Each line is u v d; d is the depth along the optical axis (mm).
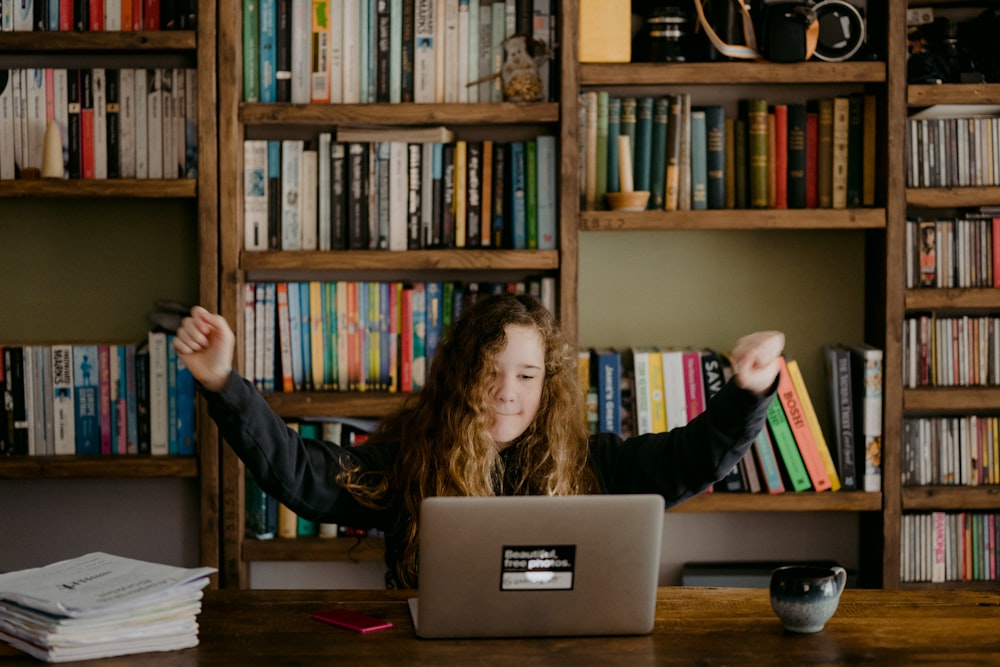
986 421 2598
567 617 1415
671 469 1879
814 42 2484
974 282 2578
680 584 2781
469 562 1378
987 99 2498
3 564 2711
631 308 2777
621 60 2492
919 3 2672
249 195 2537
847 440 2574
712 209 2557
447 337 1937
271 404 2498
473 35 2527
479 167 2535
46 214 2705
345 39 2520
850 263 2762
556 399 1915
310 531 2586
